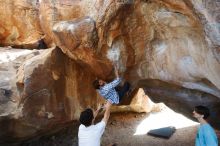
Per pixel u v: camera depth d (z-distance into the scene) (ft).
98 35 18.12
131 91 23.20
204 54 17.01
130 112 33.27
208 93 21.26
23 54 23.36
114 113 32.91
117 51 19.20
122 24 18.15
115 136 28.19
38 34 25.36
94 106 23.52
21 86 20.98
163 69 20.07
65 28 18.22
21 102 20.70
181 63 18.89
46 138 25.91
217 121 22.86
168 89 22.72
